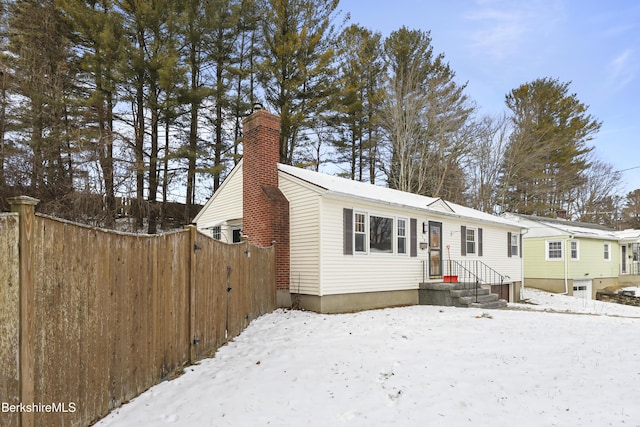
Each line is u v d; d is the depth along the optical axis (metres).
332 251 10.97
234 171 14.26
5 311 2.59
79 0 16.47
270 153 12.28
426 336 7.32
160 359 4.95
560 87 31.59
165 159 17.20
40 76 16.14
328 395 4.47
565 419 3.70
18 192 14.11
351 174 28.33
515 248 19.67
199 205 22.28
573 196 39.12
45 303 2.96
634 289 22.95
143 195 17.75
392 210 12.93
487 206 31.03
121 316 4.12
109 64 15.59
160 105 16.53
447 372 5.12
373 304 12.02
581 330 7.77
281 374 5.22
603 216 40.12
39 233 2.90
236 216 14.09
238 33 21.22
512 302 18.41
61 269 3.16
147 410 4.01
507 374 4.99
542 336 7.18
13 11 16.62
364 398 4.36
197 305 5.97
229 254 7.55
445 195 28.98
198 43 19.05
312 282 10.85
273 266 11.23
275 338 7.45
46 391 2.94
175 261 5.37
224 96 20.20
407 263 13.31
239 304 8.10
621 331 7.63
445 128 27.70
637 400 4.03
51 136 15.23
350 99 23.89
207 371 5.38
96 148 14.45
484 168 31.28
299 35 21.59
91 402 3.58
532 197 32.69
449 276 14.16
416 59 27.42
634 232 28.05
